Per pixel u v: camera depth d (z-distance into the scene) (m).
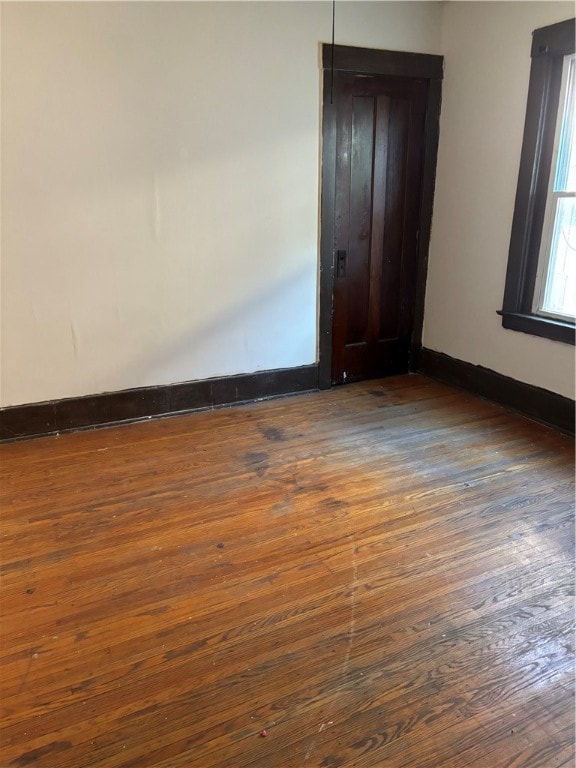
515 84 3.38
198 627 1.91
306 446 3.22
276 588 2.09
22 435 3.27
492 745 1.51
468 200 3.84
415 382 4.29
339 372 4.21
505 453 3.13
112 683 1.69
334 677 1.72
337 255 3.93
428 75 3.81
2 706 1.62
